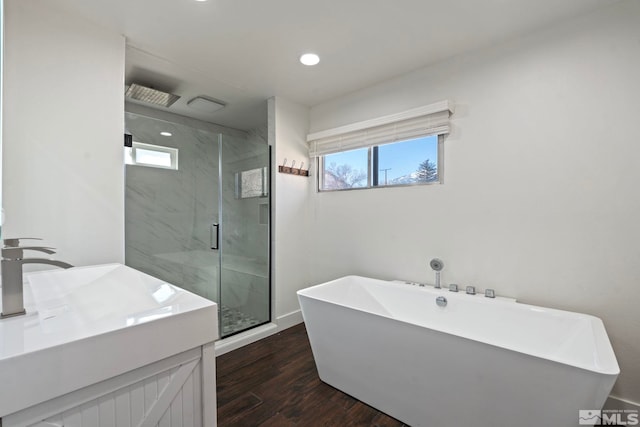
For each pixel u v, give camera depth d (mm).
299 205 3189
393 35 1981
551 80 1857
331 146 3041
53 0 1625
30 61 1613
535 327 1779
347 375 1882
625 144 1630
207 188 2691
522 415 1272
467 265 2205
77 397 746
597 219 1712
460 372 1417
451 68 2271
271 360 2344
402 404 1641
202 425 1005
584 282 1752
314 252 3246
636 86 1601
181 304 1024
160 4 1671
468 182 2197
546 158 1874
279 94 2945
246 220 3002
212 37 2004
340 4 1682
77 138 1770
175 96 2932
